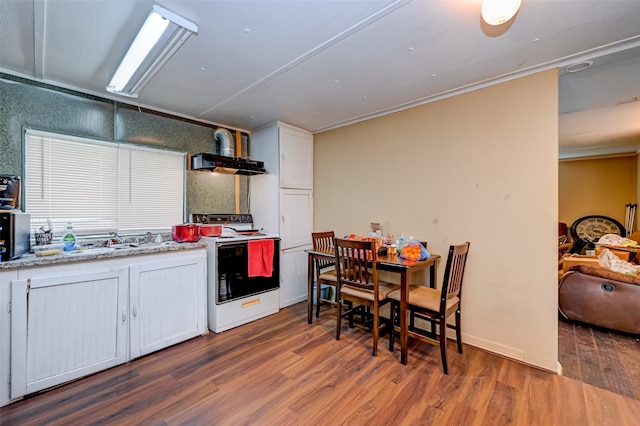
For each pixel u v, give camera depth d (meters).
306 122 3.70
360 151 3.58
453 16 1.68
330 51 2.06
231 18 1.69
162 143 3.24
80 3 1.56
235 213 3.88
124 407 1.80
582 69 2.31
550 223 2.26
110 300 2.23
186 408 1.80
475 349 2.58
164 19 1.63
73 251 2.26
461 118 2.72
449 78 2.47
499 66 2.27
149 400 1.87
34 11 1.61
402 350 2.33
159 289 2.52
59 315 2.00
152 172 3.17
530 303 2.34
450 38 1.90
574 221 6.02
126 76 2.30
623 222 5.55
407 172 3.13
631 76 2.20
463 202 2.71
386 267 2.45
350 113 3.35
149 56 2.01
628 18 1.69
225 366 2.28
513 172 2.43
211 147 3.69
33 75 2.38
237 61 2.19
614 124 3.51
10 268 1.81
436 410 1.79
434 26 1.77
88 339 2.12
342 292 2.74
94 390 1.97
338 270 2.75
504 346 2.46
